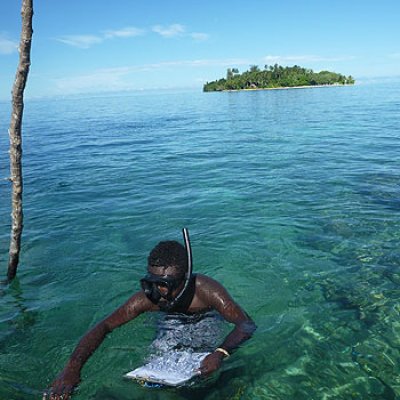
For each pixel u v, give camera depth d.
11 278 4.46
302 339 3.14
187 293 3.04
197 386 2.61
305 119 20.78
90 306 3.85
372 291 3.84
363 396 2.57
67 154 12.95
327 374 2.76
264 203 6.70
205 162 10.59
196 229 5.67
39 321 3.61
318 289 3.93
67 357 3.09
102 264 4.73
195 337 3.00
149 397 2.54
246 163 10.19
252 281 4.14
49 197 7.75
